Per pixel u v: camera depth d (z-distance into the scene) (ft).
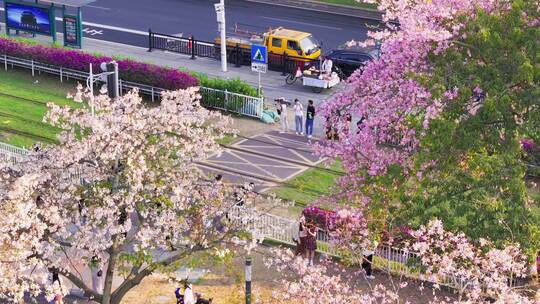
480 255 92.79
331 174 139.23
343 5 222.48
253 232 93.86
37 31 199.21
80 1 193.77
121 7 225.15
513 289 91.50
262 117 160.25
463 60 100.27
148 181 92.63
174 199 90.84
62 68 178.09
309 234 111.96
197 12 221.66
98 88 174.09
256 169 140.67
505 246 89.97
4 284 84.99
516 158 96.43
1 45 182.91
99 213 88.79
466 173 96.43
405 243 99.25
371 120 107.34
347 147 110.63
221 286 108.58
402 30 107.86
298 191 132.98
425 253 95.61
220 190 95.61
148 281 110.32
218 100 164.35
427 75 100.37
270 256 114.52
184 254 93.81
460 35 101.40
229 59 189.78
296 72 174.70
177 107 97.86
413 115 101.65
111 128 91.30
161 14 220.23
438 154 95.76
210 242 93.66
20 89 173.47
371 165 105.29
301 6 223.92
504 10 100.42
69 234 91.35
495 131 95.04
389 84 106.52
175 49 195.72
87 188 91.97
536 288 97.60
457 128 95.20
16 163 93.09
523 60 93.35
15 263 86.28
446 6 102.78
